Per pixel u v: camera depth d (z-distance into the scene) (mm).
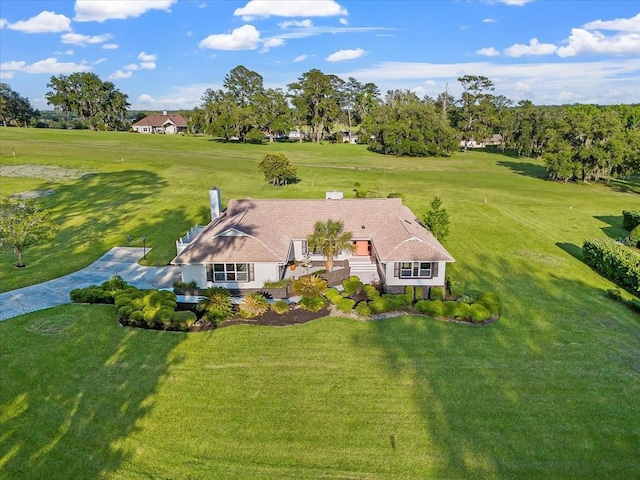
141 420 15930
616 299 27625
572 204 55969
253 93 148250
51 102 147250
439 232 35031
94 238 38062
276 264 27062
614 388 18422
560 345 21797
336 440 15227
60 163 66375
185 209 47469
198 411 16500
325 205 33688
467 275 31578
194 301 26234
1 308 24422
